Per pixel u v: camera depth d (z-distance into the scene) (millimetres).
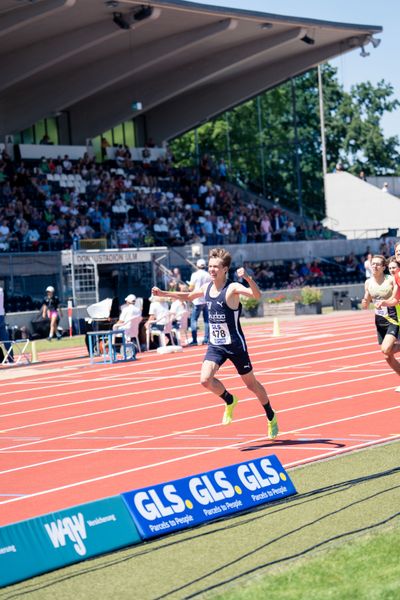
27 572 6621
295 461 10148
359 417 12914
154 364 22188
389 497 8234
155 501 7578
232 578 6391
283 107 57781
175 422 13570
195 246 43094
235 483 8195
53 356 26641
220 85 54500
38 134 51875
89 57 46438
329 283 46656
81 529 7051
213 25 43969
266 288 44094
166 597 6117
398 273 13453
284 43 47125
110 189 46469
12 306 34438
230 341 10945
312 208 57750
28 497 9383
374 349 23016
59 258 35594
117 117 51938
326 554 6730
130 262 36469
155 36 44969
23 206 41469
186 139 66938
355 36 49688
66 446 12227
